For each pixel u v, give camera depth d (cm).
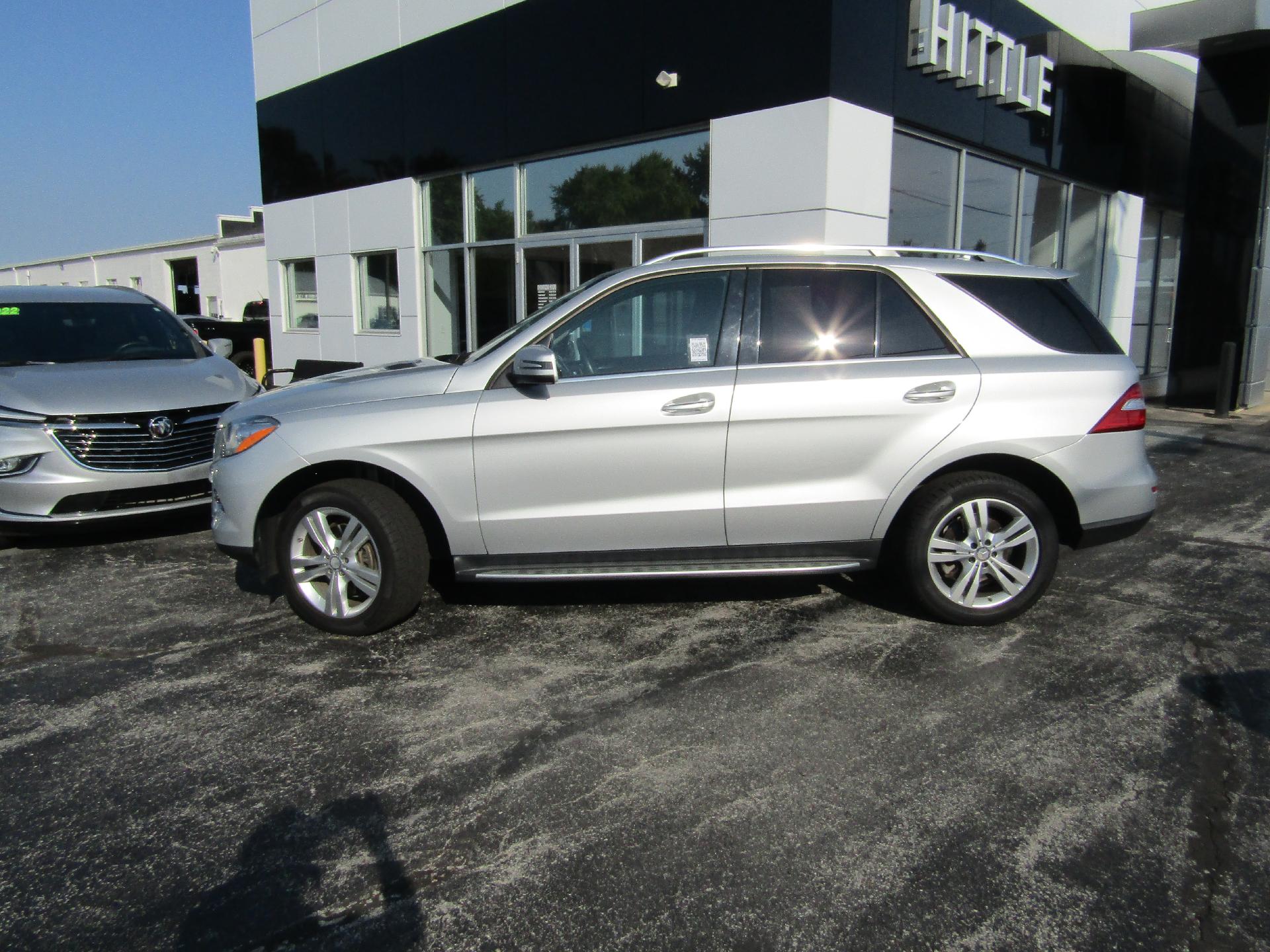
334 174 1409
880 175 872
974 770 310
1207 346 1322
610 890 250
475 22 1135
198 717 358
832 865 260
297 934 235
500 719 353
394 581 425
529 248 1141
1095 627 447
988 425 416
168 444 603
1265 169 1242
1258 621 455
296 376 1146
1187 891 247
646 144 990
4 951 230
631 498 420
